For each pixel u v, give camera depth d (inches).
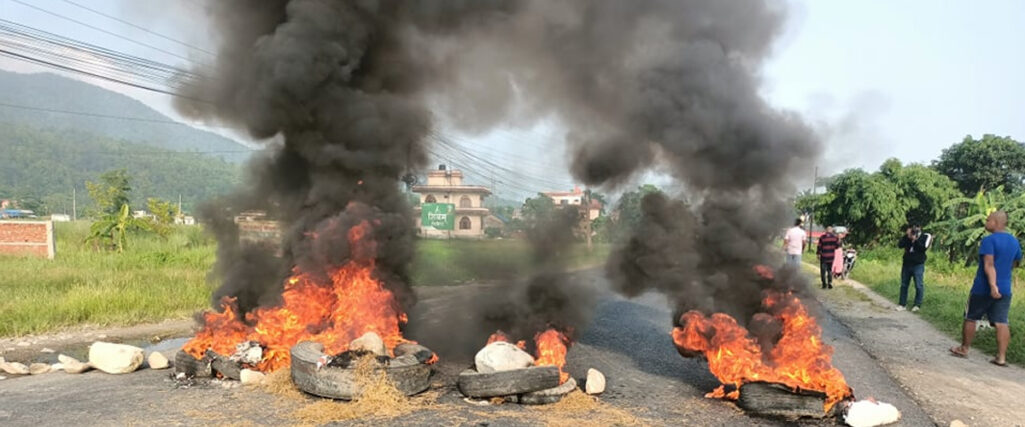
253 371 205.0
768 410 177.9
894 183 1301.7
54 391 193.3
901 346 283.6
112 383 203.0
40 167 4955.7
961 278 587.8
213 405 179.8
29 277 435.8
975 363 252.7
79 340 277.9
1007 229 632.4
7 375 214.4
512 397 184.1
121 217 721.0
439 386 200.7
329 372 181.8
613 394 197.5
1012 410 189.2
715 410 182.7
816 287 549.6
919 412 183.6
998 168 1643.7
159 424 163.8
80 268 508.1
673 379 218.8
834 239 540.7
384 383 181.3
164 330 304.0
